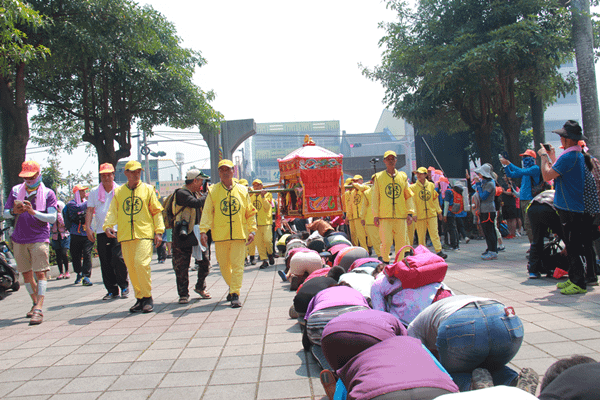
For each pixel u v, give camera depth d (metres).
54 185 24.70
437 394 2.16
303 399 3.28
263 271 10.31
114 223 6.70
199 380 3.75
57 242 11.58
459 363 2.96
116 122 20.36
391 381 2.24
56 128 24.05
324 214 10.62
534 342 4.13
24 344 5.12
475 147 28.38
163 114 21.73
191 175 7.09
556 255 6.98
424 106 19.83
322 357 3.75
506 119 18.73
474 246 12.88
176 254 7.06
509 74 17.88
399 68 20.36
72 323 6.09
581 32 12.81
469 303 3.03
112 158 19.97
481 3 18.12
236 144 23.62
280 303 6.57
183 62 21.72
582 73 12.78
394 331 3.04
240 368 3.97
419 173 10.03
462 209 13.37
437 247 10.13
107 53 15.92
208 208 6.73
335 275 5.18
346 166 31.73
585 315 4.90
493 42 15.93
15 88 14.76
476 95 19.39
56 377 3.98
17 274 9.00
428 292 3.89
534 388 2.68
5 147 14.41
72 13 14.78
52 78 16.41
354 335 2.88
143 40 16.80
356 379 2.42
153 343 4.88
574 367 1.93
